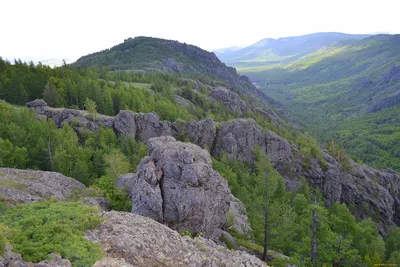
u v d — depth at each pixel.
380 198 130.88
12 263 13.92
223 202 37.47
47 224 18.28
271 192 37.69
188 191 33.09
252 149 119.69
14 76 107.50
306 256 33.62
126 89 137.38
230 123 120.75
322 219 32.72
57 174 41.69
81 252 16.11
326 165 130.75
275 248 42.06
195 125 111.19
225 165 94.38
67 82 115.44
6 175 37.22
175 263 18.56
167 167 34.22
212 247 22.28
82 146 80.06
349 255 34.47
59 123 90.94
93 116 93.88
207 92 199.38
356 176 136.25
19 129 70.19
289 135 154.62
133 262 17.25
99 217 20.70
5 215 20.36
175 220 32.72
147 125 102.75
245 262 20.42
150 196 32.03
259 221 38.03
